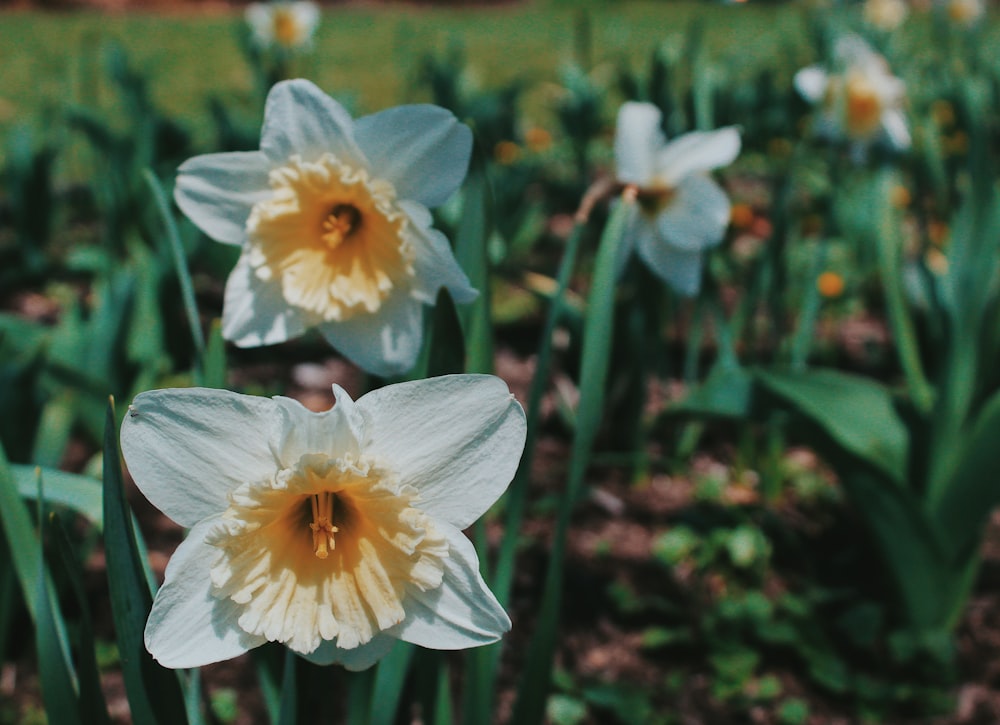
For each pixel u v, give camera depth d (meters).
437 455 0.41
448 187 0.46
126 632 0.42
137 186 1.19
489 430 0.41
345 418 0.39
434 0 6.06
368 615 0.40
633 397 0.92
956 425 0.69
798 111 1.26
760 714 0.70
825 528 0.88
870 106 0.88
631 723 0.67
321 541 0.40
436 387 0.40
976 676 0.73
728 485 0.96
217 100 1.28
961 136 1.39
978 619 0.77
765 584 0.80
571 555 0.84
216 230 0.47
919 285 0.99
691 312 1.32
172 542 0.81
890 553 0.72
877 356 1.20
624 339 0.91
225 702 0.67
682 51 0.93
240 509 0.40
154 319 0.99
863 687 0.70
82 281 1.42
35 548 0.46
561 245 1.54
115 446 0.41
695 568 0.81
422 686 0.49
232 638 0.40
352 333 0.47
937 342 0.76
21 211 1.24
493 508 0.87
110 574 0.41
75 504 0.47
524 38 4.24
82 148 2.06
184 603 0.40
